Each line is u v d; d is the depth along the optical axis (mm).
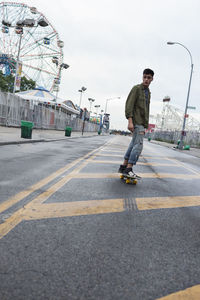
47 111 30281
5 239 1918
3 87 56500
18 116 21688
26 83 62469
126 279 1531
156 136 66188
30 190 3396
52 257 1713
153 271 1653
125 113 4488
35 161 6195
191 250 2033
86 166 6250
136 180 4949
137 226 2455
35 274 1499
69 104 51031
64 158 7438
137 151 4473
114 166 6703
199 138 36375
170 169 7555
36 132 21125
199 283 1555
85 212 2717
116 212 2818
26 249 1790
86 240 2031
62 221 2396
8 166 5109
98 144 17156
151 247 2016
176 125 91562
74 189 3707
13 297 1288
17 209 2604
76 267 1616
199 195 4176
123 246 1986
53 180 4207
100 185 4145
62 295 1335
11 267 1551
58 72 54062
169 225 2574
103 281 1490
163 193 4043
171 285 1509
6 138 10523
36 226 2219
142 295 1389
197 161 12297
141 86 4473
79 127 52938
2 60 53062
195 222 2750
